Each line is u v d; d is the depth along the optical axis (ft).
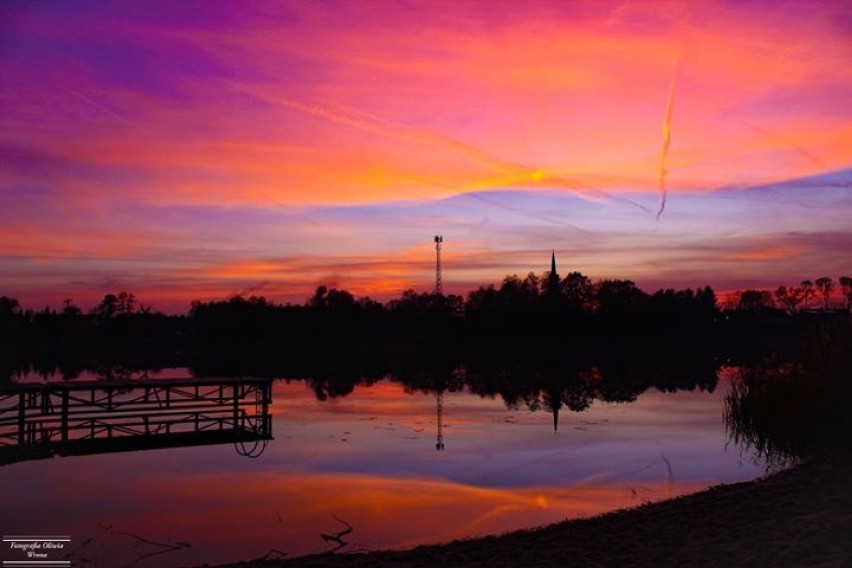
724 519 39.17
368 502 52.75
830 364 67.82
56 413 83.46
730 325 444.55
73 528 46.39
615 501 51.80
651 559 31.78
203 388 160.15
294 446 78.95
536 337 428.97
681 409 112.16
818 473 51.60
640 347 400.67
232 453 74.79
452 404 124.36
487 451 74.13
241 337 422.82
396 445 78.74
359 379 193.36
